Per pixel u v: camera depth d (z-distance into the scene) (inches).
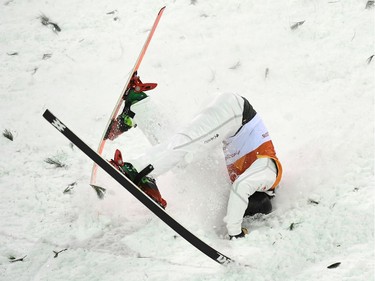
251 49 905.5
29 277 584.7
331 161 682.8
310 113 774.5
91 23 1038.4
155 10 1034.1
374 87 786.2
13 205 699.4
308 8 958.4
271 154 637.9
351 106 767.1
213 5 1009.5
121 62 935.0
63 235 641.6
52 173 748.0
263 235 596.7
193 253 592.1
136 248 608.7
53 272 586.9
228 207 605.6
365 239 567.5
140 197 553.0
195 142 606.9
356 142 701.9
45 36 1023.6
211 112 615.8
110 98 871.7
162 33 970.7
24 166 765.3
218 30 956.0
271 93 828.6
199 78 872.3
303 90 820.0
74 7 1085.1
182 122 784.9
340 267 536.4
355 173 657.0
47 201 700.7
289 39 907.4
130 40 978.1
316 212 614.9
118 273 574.6
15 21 1071.6
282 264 556.4
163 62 912.9
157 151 604.7
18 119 851.4
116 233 635.5
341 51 863.7
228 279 547.8
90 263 592.7
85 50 976.3
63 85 910.4
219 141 624.4
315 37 900.6
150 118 653.9
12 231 654.5
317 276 533.0
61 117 845.2
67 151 784.9
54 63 957.2
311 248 570.6
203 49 923.4
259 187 620.1
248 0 1000.2
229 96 628.4
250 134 636.1
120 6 1064.8
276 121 775.7
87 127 824.9
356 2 950.4
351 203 614.5
